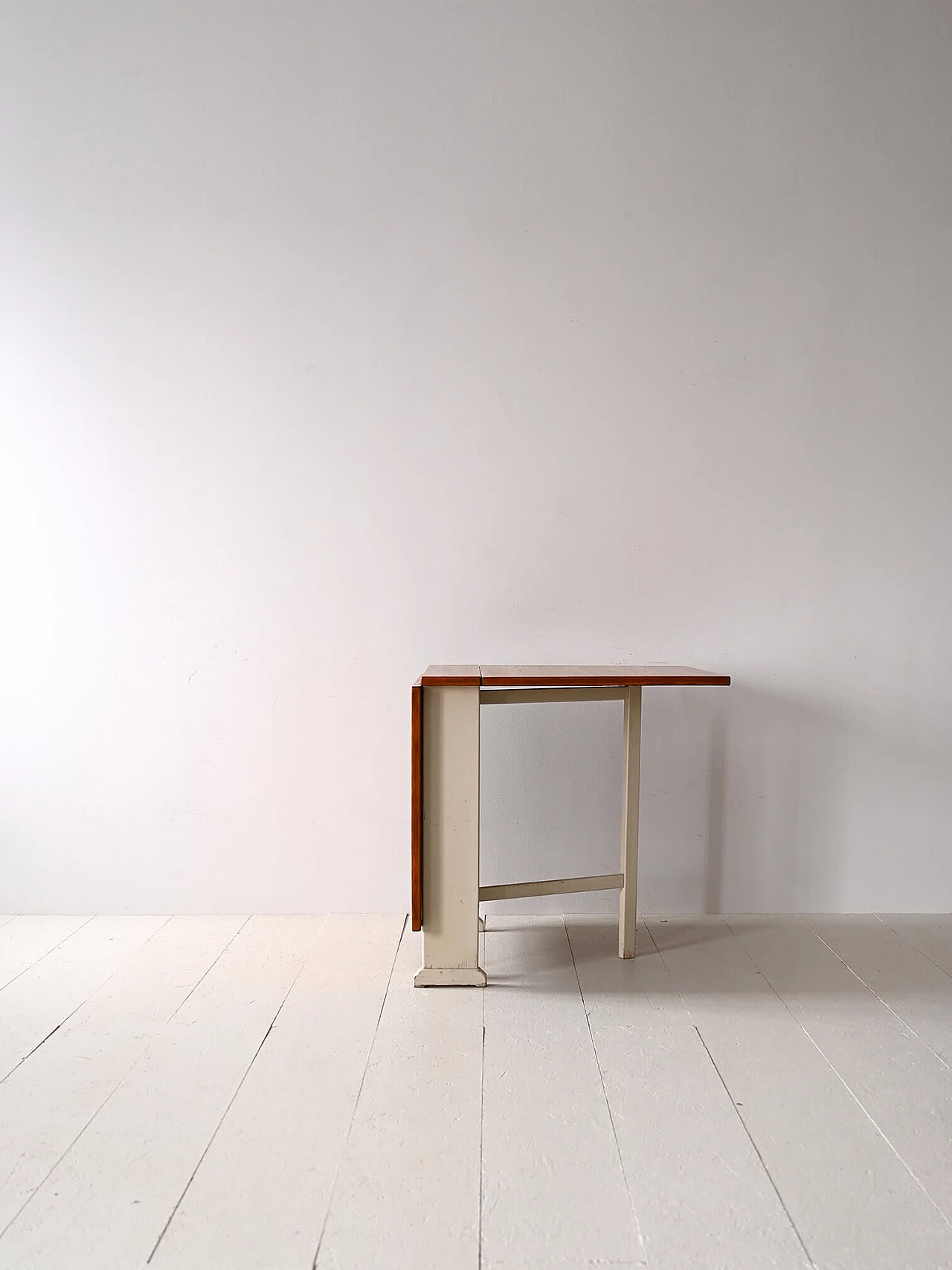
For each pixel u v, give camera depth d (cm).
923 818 272
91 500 262
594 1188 146
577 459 263
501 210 257
